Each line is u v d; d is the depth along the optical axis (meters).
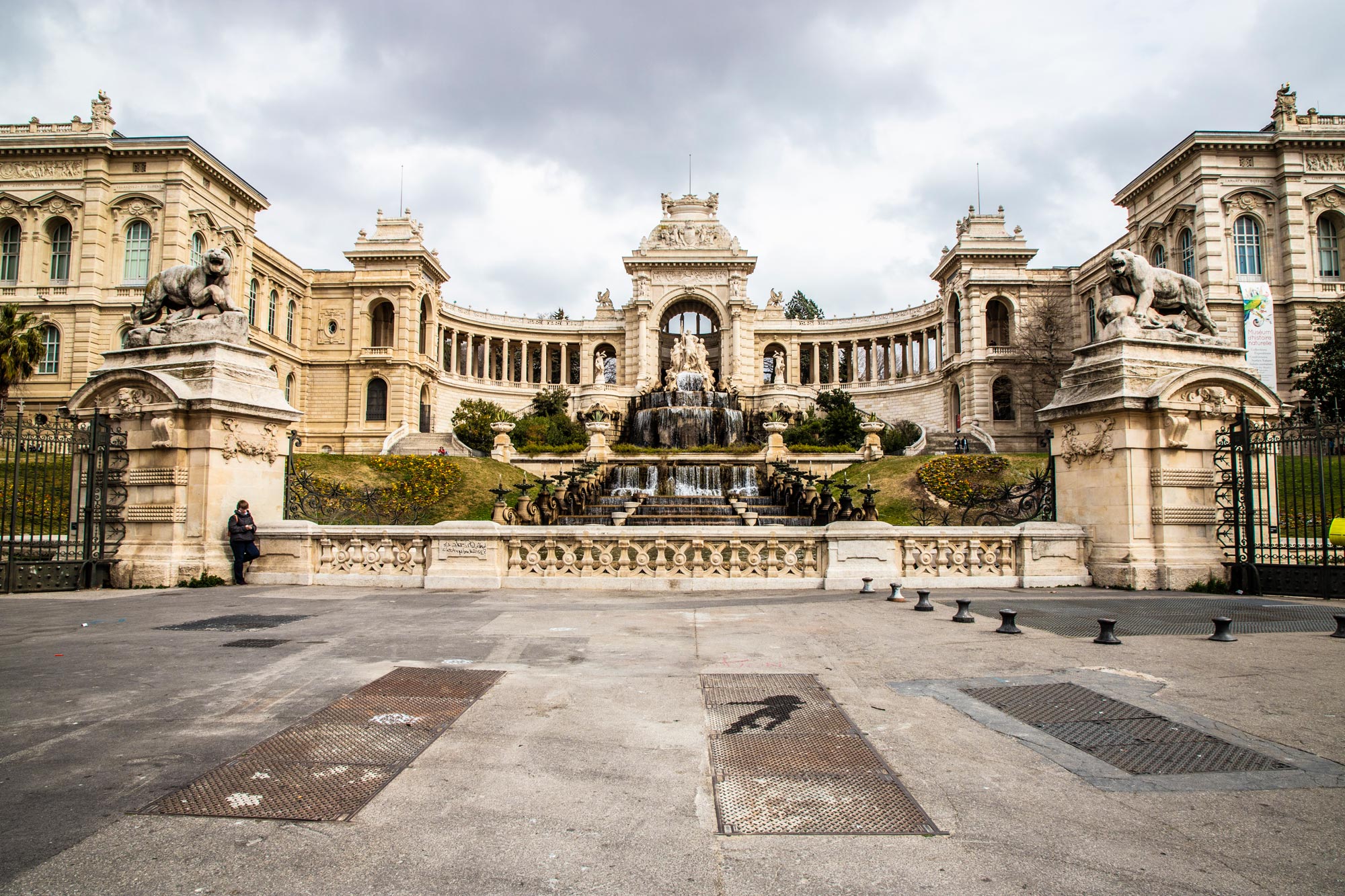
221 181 50.25
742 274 72.75
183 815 4.41
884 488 33.50
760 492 36.00
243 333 15.98
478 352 88.12
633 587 13.99
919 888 3.66
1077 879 3.73
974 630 9.74
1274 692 6.85
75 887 3.60
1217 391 14.78
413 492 32.62
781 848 4.08
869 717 6.23
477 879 3.74
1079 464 15.80
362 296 63.53
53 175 46.59
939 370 68.50
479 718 6.18
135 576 14.32
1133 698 6.70
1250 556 14.05
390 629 9.82
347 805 4.55
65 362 45.50
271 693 6.84
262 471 16.11
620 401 67.62
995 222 64.06
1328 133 45.88
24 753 5.34
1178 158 48.41
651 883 3.71
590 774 5.07
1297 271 46.00
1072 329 61.91
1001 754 5.43
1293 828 4.25
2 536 14.12
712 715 6.29
